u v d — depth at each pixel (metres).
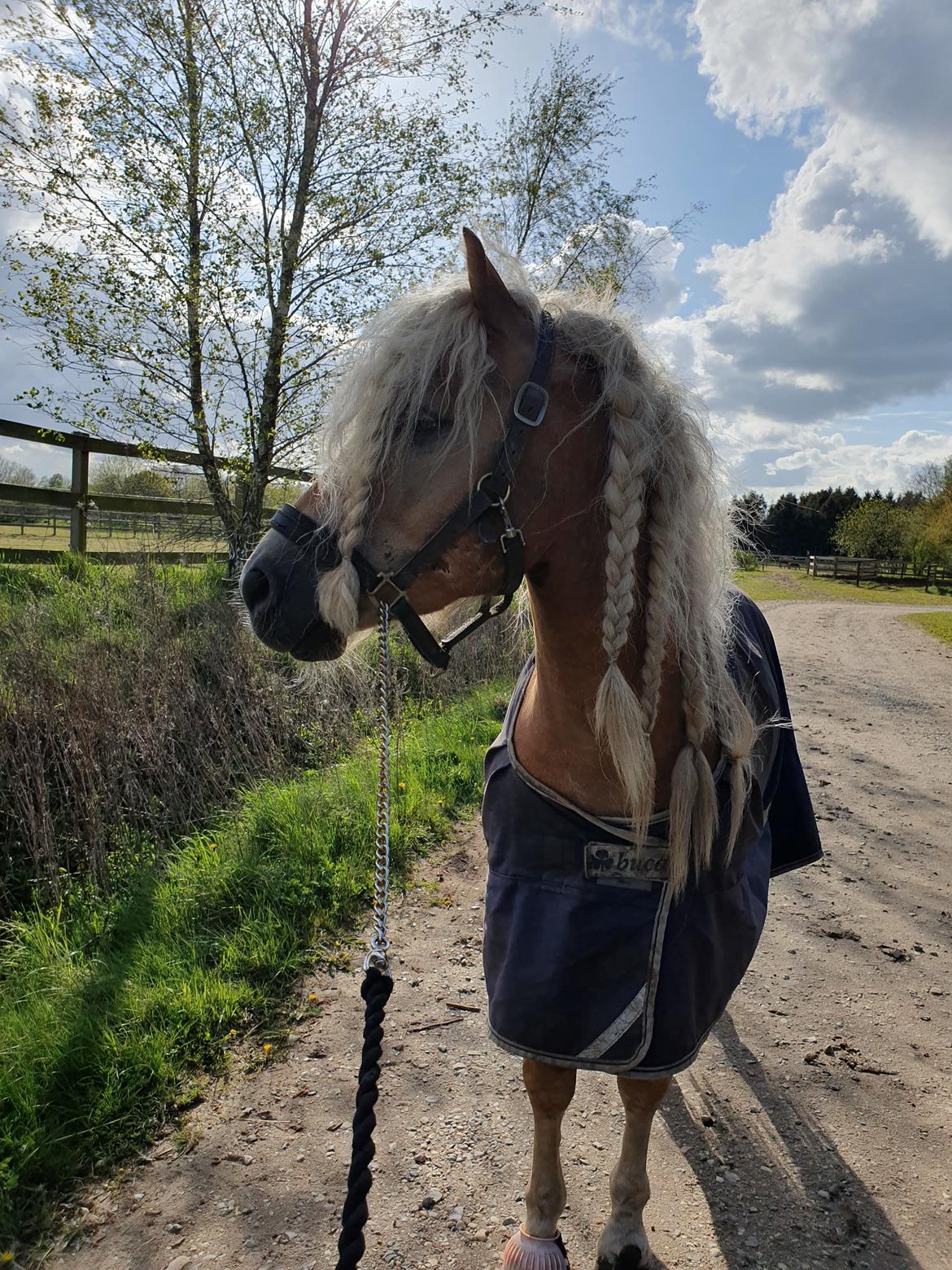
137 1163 2.10
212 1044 2.53
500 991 1.44
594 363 1.37
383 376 1.27
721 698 1.43
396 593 1.31
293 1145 2.18
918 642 13.84
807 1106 2.38
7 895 3.25
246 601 1.41
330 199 6.98
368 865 3.70
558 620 1.39
